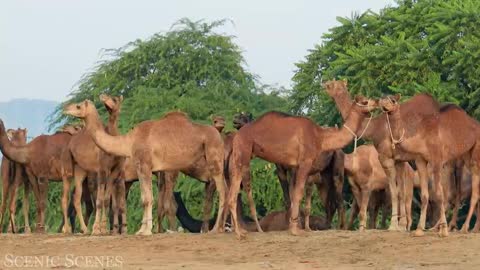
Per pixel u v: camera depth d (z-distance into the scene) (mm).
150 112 96312
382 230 52125
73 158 57312
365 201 59125
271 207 82438
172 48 106625
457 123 49312
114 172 55438
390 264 40344
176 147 52625
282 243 47094
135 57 106188
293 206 50781
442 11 79500
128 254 45406
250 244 47250
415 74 78062
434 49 77938
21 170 63875
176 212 65438
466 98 75062
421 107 48562
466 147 49625
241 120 59250
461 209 74250
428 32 81500
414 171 60406
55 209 88000
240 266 40281
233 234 51094
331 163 58906
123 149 52281
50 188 88562
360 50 80875
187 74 105625
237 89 103938
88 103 51906
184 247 46969
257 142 50469
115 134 54125
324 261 41500
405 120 48219
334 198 60312
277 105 105688
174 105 97000
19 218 87000
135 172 60125
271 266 40094
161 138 52406
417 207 73750
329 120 82438
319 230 55719
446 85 75688
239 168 50188
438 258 41562
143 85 104500
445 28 77375
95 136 51906
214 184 58906
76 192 57500
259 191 82688
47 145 61469
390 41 79938
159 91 99812
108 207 56688
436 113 48594
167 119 53125
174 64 106125
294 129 50656
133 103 97938
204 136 53438
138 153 52031
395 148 49406
